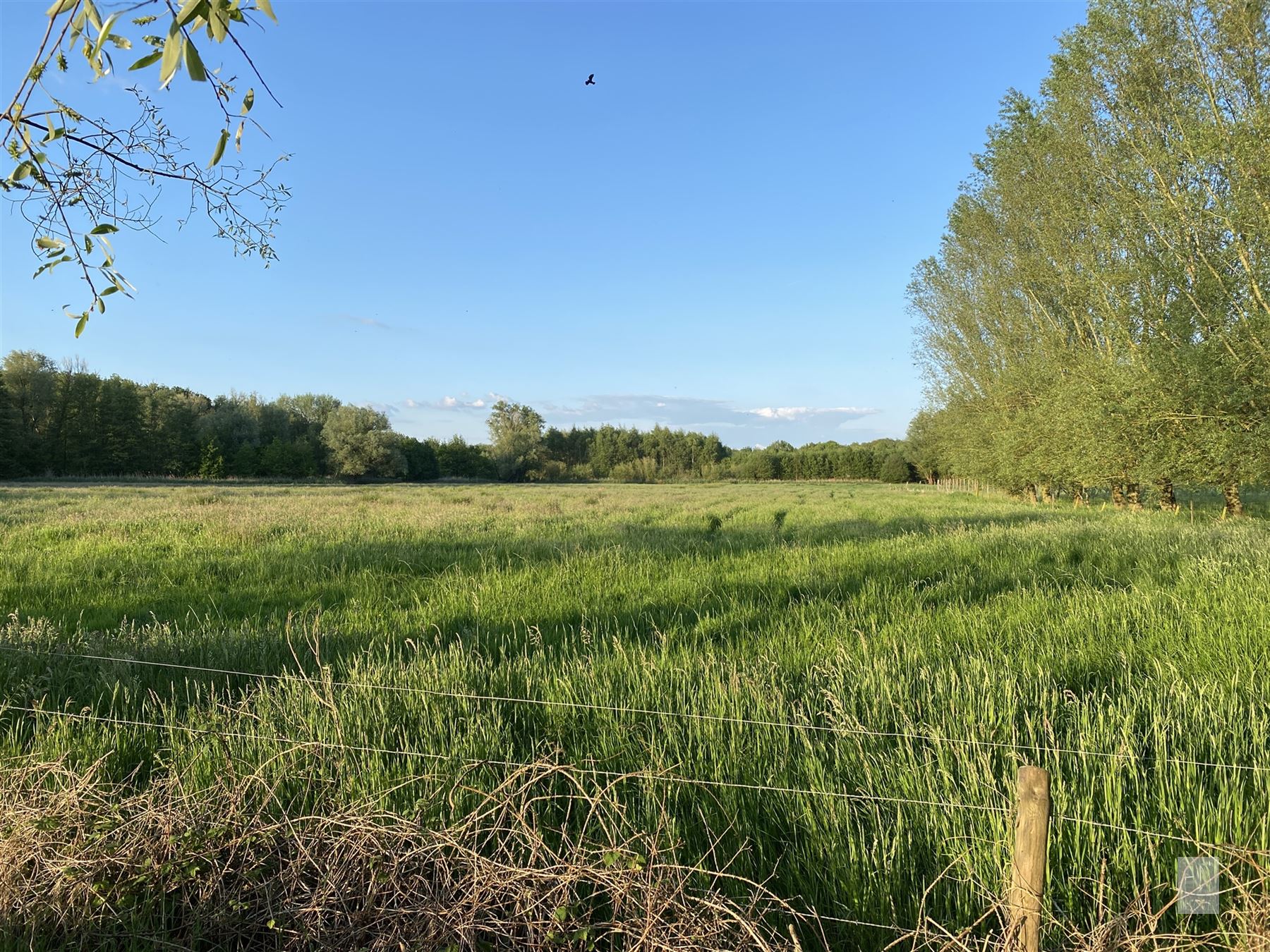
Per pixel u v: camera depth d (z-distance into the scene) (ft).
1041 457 88.53
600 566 32.07
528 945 7.77
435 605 24.38
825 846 8.91
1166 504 73.46
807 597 25.14
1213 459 54.13
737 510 81.87
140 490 122.11
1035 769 6.79
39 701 13.55
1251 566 25.99
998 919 7.80
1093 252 70.23
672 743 11.37
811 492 175.73
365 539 41.29
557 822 9.83
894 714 12.57
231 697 12.87
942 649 17.02
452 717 12.59
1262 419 51.65
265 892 8.46
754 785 9.91
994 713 12.31
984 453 116.16
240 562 32.48
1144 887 7.98
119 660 15.51
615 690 13.99
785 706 13.03
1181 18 52.95
